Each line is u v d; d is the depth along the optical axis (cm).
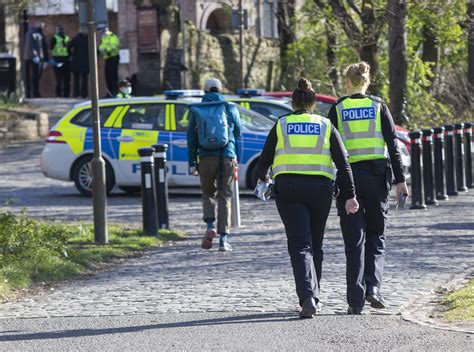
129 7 9838
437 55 8038
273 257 2892
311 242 2044
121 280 2609
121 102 4781
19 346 1833
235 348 1753
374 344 1747
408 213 4000
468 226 3506
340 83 7662
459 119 6881
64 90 9262
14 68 8381
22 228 2925
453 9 6619
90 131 4766
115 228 3519
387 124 2067
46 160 4800
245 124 4675
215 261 2867
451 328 1861
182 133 4678
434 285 2367
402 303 2153
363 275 2053
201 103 3036
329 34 7462
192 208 4319
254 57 9844
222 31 11206
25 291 2483
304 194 2012
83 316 2130
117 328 1980
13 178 5712
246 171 4628
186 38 9144
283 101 5062
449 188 4700
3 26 8819
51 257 2773
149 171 3416
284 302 2206
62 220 3856
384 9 6159
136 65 9831
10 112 7712
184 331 1923
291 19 8362
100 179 3216
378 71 6844
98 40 8619
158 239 3378
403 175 2073
